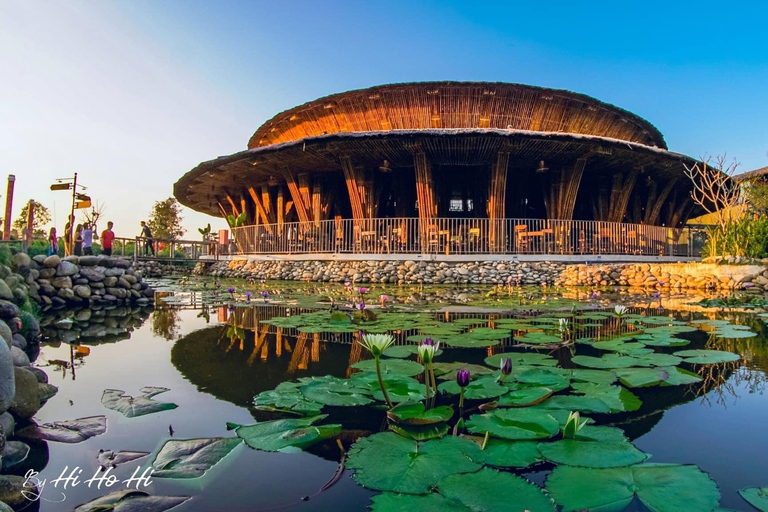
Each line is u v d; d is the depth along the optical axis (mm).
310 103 17672
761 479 1581
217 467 1701
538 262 14820
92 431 2066
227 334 4914
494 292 10953
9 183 12516
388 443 1883
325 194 19594
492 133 12844
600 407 2309
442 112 16625
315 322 5613
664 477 1561
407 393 2574
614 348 3912
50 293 8273
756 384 2873
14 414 2180
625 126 18781
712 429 2084
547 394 2502
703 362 3422
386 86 16141
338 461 1761
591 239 16875
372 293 10617
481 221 15672
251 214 24328
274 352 3920
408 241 15750
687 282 12242
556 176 17031
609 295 10289
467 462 1698
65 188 14188
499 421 2096
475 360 3486
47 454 1828
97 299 8680
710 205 24031
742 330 5125
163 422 2184
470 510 1357
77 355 3844
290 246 18062
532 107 16484
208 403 2473
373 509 1374
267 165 16891
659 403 2484
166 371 3232
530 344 4223
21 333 4332
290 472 1664
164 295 10438
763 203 17844
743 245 13727
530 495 1443
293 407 2324
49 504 1448
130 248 31688
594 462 1684
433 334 4684
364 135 13258
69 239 14227
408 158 15680
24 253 7781
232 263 20219
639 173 17750
